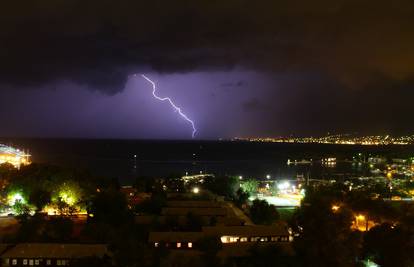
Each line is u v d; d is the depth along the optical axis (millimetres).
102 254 77688
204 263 70750
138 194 155125
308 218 84125
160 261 68188
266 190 183500
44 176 129000
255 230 94938
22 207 109812
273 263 74188
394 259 78375
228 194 159875
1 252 80062
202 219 105812
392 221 100312
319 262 74250
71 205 117312
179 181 177000
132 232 91000
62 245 81500
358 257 83312
